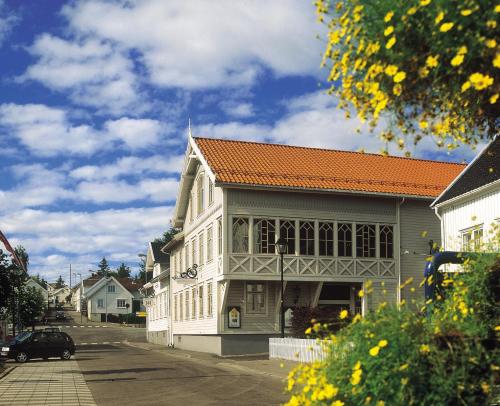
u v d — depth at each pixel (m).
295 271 32.94
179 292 45.72
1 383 20.22
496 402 5.25
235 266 32.16
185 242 43.53
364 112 5.34
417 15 4.70
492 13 4.43
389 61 4.95
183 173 40.75
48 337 34.47
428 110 5.43
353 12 4.96
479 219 23.73
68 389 18.20
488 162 24.62
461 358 5.00
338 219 34.31
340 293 34.41
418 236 35.78
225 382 19.58
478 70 4.82
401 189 35.47
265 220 33.09
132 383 19.80
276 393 16.56
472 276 6.21
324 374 5.21
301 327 30.84
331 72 5.27
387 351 4.97
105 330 88.38
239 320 32.78
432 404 4.88
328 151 39.88
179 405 14.53
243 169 33.84
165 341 52.03
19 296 51.97
